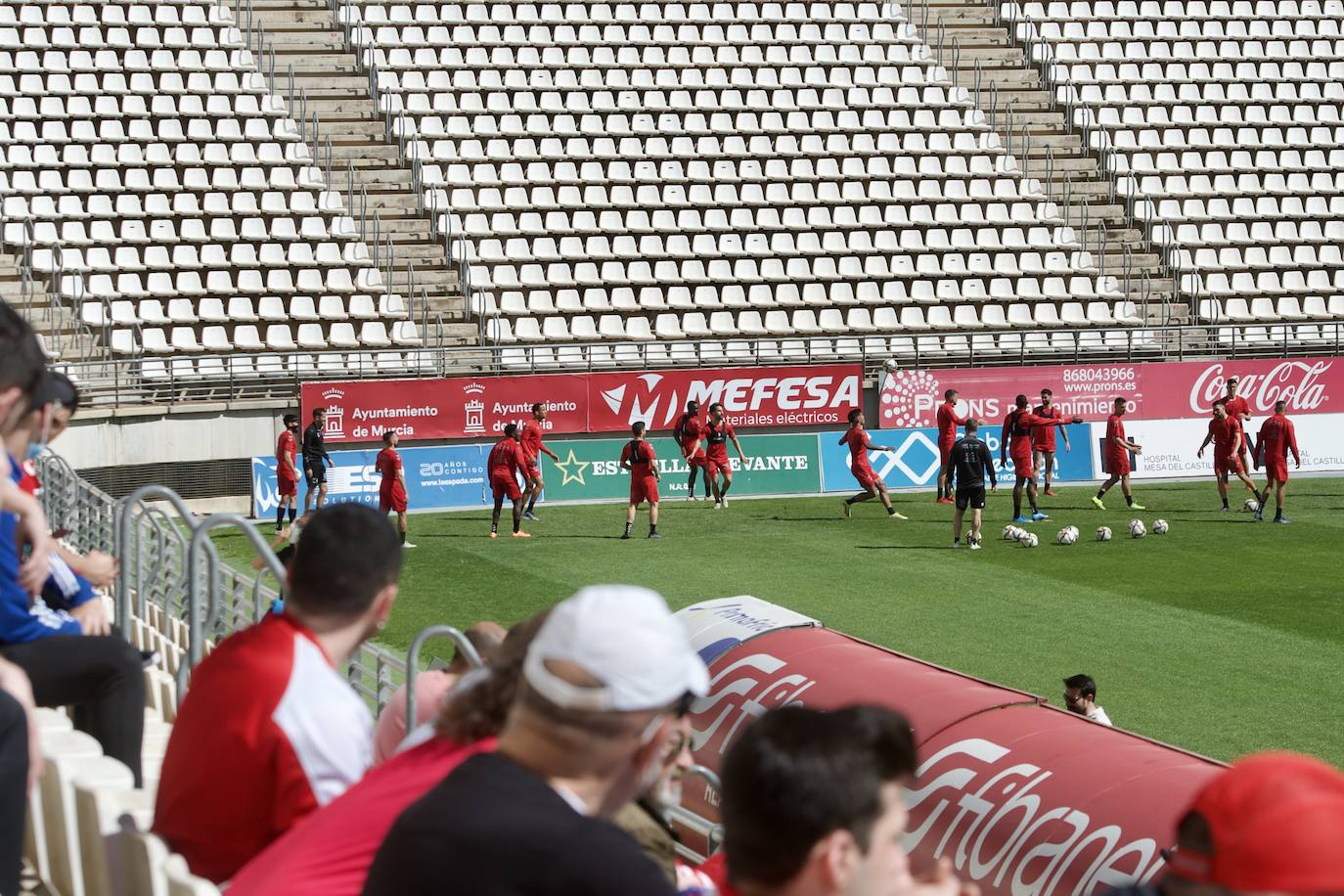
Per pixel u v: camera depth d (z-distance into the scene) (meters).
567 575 46.53
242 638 9.54
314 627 9.48
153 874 8.56
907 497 62.75
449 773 6.89
